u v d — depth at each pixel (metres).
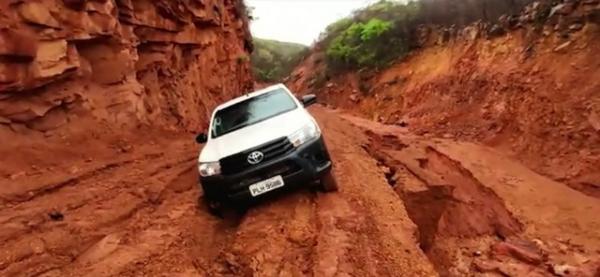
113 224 6.14
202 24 19.53
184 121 15.62
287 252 5.16
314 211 6.31
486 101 19.53
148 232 5.98
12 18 7.54
